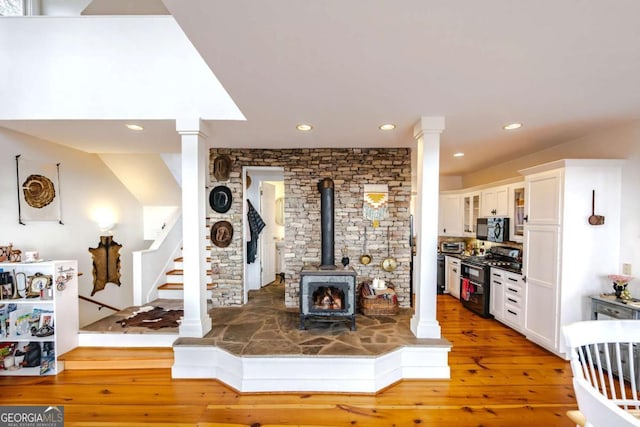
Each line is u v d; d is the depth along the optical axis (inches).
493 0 48.4
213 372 109.2
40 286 112.5
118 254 179.6
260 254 211.9
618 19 52.3
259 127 116.1
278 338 114.3
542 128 118.8
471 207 211.6
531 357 122.7
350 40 59.6
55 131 118.2
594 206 117.2
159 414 89.4
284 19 52.9
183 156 107.3
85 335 123.6
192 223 110.3
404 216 153.6
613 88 81.6
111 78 102.9
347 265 144.0
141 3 167.0
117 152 157.3
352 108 96.4
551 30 56.0
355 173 153.9
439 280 228.7
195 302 113.3
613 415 35.9
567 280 118.1
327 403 94.5
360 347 106.0
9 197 121.8
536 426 83.9
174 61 104.3
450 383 104.9
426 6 49.9
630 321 58.1
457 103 92.4
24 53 101.0
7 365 109.7
